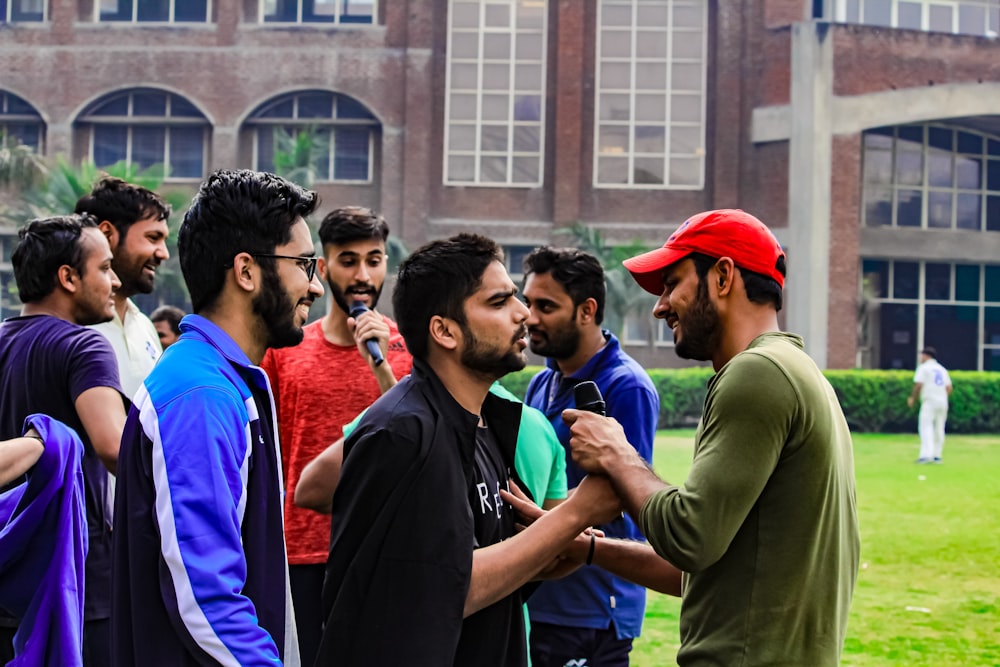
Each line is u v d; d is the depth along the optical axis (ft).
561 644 11.39
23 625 9.18
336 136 89.86
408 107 87.81
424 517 7.03
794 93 84.99
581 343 12.35
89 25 88.69
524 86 89.35
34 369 10.24
